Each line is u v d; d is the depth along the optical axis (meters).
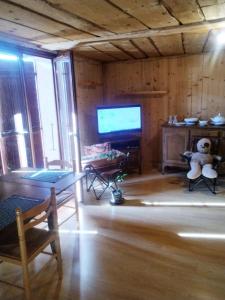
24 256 1.67
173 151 4.42
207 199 3.49
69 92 3.54
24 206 1.88
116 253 2.38
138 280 2.02
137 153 4.66
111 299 1.84
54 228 2.01
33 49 3.17
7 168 3.33
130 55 4.43
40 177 2.54
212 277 2.02
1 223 1.67
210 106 4.56
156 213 3.12
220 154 4.01
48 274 2.13
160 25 2.53
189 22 2.46
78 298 1.86
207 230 2.70
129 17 2.25
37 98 4.01
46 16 2.15
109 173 3.54
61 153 3.78
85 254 2.38
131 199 3.56
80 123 4.44
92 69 4.79
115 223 2.92
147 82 4.93
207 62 4.42
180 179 4.33
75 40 3.02
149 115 5.07
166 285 1.96
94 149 4.11
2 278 2.09
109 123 4.55
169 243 2.49
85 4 1.90
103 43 3.28
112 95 5.25
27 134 3.26
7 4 1.86
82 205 3.40
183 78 4.66
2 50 2.74
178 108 4.82
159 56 4.66
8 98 3.30
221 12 2.17
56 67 3.56
